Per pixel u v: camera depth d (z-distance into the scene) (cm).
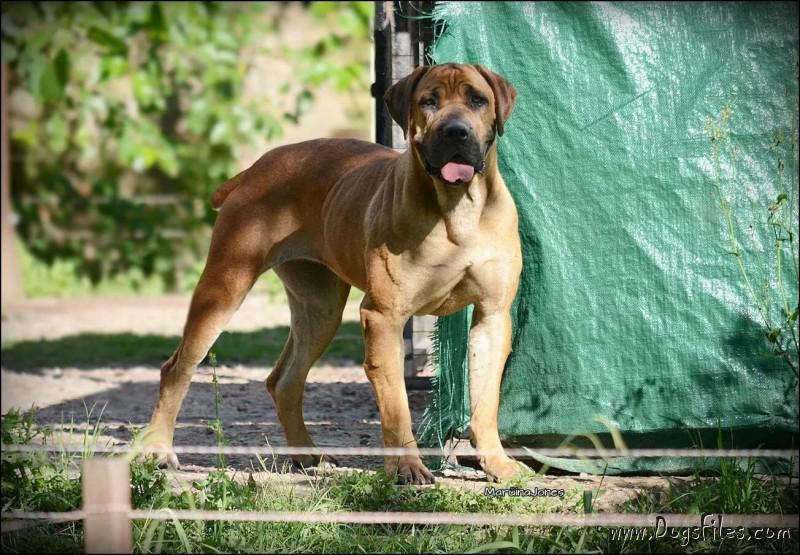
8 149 2172
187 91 2348
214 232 941
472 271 827
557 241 909
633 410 899
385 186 845
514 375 921
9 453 805
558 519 703
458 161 780
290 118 2250
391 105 841
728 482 755
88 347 1639
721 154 898
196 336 921
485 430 855
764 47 899
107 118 2241
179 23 2208
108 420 1152
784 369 888
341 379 1370
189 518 684
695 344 897
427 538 699
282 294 1998
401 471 829
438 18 911
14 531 729
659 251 901
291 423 955
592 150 905
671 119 902
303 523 719
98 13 2106
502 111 823
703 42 902
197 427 1103
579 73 907
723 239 898
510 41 911
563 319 907
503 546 661
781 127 897
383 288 831
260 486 810
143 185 2338
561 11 909
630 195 902
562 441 912
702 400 894
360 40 2358
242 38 2303
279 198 932
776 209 848
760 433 888
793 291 894
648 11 905
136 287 2231
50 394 1319
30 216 2253
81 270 2245
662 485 847
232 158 2328
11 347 1644
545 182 910
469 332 898
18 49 2069
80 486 800
